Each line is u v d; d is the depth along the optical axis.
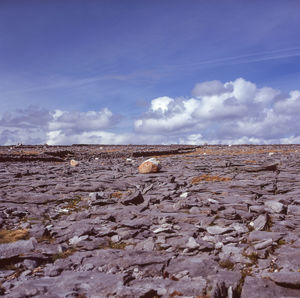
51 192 12.67
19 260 5.67
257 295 4.04
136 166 25.33
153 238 6.76
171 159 33.06
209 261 5.32
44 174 19.03
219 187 12.70
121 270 5.16
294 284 4.21
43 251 6.09
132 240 6.70
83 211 9.69
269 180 14.22
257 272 4.93
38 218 9.03
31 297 4.19
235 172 18.03
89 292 4.33
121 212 8.93
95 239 6.80
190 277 4.77
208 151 52.69
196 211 8.77
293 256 5.42
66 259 5.70
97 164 28.52
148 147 68.31
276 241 6.30
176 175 17.41
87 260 5.62
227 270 5.04
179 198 10.84
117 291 4.22
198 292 4.25
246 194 11.35
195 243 6.10
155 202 10.43
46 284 4.64
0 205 10.45
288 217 8.20
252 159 27.75
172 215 8.44
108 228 7.61
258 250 5.76
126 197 10.62
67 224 8.07
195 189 12.34
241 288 4.34
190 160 30.17
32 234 7.14
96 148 62.38
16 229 7.80
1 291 4.48
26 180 16.03
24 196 11.45
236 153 42.56
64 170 21.33
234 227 7.37
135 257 5.55
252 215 8.20
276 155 33.66
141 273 5.00
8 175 17.81
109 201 10.52
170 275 4.90
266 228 7.23
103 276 4.84
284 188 12.18
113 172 19.84
